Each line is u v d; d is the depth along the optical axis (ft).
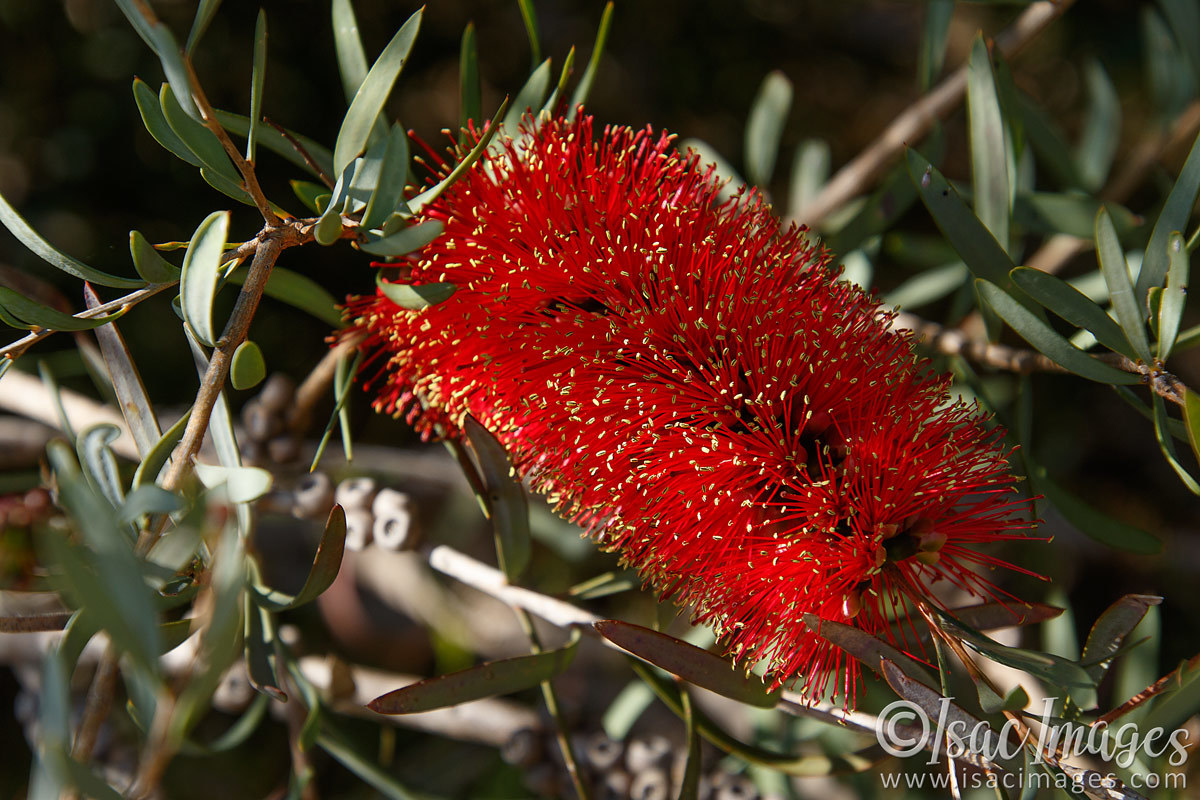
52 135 1.88
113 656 0.96
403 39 1.03
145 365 1.87
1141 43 2.19
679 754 1.31
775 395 1.06
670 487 1.06
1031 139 1.40
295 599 1.06
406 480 1.86
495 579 1.21
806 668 1.07
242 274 1.19
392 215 1.01
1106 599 2.07
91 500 0.90
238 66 1.89
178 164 1.88
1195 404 1.01
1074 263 2.10
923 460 1.05
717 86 2.28
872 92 2.56
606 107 2.25
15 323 1.03
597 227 1.07
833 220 1.48
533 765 1.32
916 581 1.06
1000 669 1.35
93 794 0.90
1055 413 2.17
